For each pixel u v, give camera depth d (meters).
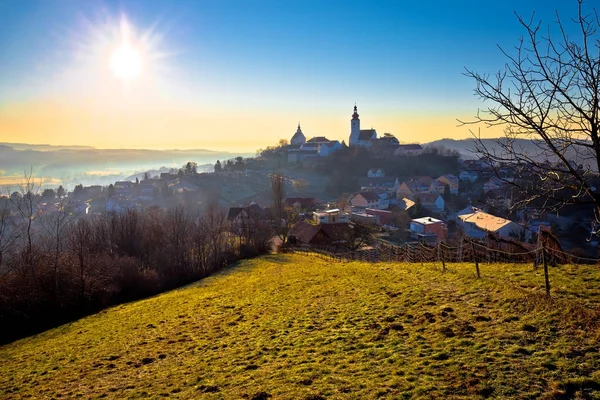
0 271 41.00
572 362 9.93
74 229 54.03
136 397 12.89
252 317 20.84
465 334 12.75
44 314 38.34
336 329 16.03
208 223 66.31
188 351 17.12
